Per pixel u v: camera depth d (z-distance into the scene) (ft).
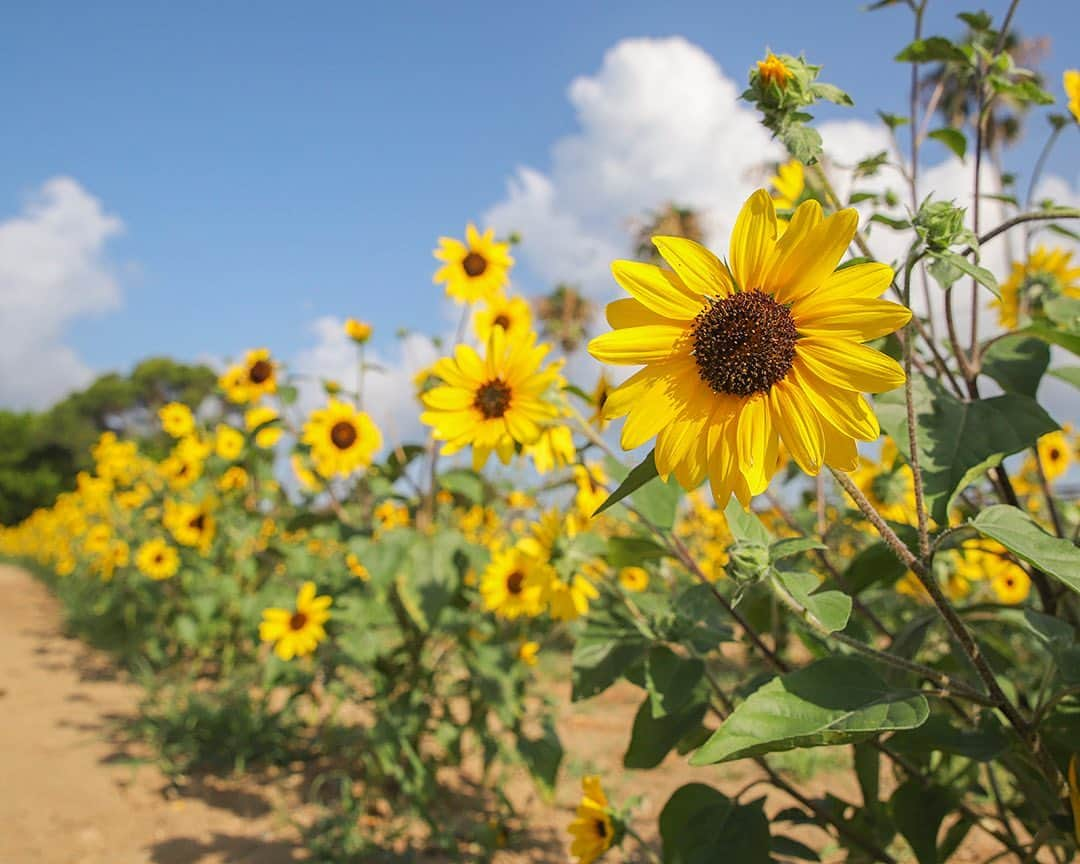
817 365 4.82
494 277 14.61
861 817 7.74
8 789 14.44
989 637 8.47
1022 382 7.03
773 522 11.62
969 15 7.52
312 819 13.30
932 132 7.50
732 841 7.17
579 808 9.40
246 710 16.39
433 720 15.67
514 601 13.00
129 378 179.83
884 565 7.43
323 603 15.69
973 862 11.19
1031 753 5.81
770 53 5.47
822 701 5.09
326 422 14.67
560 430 10.05
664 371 5.09
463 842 12.78
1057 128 8.54
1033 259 10.15
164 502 27.78
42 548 64.18
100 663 26.32
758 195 4.91
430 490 14.23
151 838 12.88
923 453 6.09
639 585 13.66
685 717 7.53
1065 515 10.07
